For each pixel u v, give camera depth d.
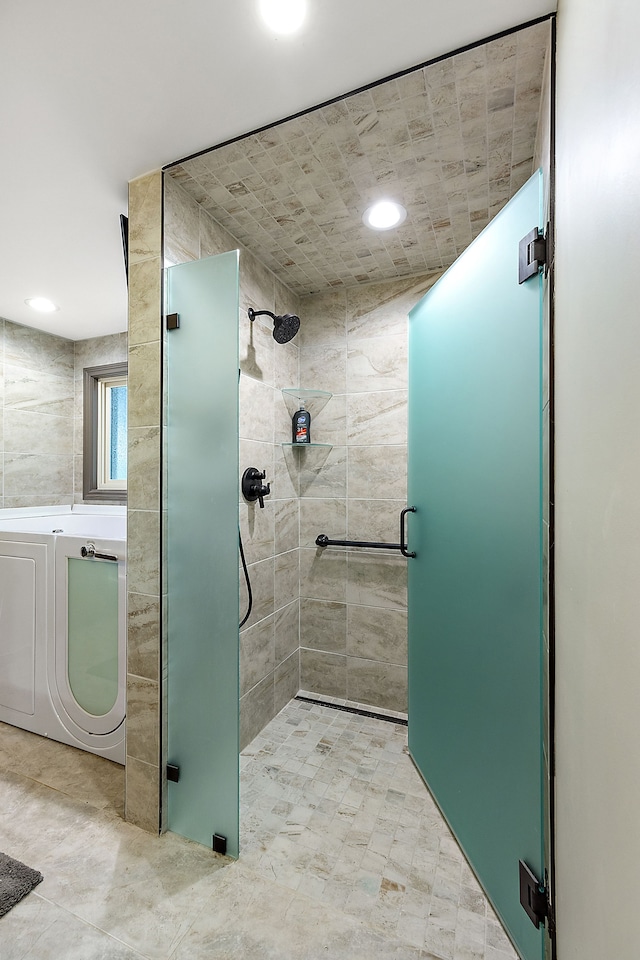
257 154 1.26
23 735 1.92
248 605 1.76
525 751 1.00
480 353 1.21
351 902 1.11
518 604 1.04
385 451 2.08
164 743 1.34
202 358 1.28
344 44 0.93
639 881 0.40
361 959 0.97
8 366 2.63
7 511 2.59
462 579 1.31
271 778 1.60
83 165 1.31
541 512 0.96
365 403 2.12
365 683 2.13
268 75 1.00
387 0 0.83
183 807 1.32
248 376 1.79
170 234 1.36
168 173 1.34
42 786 1.57
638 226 0.41
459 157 1.27
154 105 1.08
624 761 0.45
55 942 1.00
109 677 1.73
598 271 0.55
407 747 1.79
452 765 1.36
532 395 0.99
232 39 0.91
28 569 1.93
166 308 1.34
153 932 1.03
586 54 0.60
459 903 1.11
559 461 0.82
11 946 1.00
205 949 0.99
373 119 1.13
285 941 1.01
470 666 1.26
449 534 1.39
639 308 0.41
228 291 1.23
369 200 1.48
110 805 1.46
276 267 1.95
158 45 0.92
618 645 0.47
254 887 1.15
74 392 3.02
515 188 1.42
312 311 2.23
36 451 2.78
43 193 1.45
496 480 1.14
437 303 1.48
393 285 2.07
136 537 1.37
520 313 1.03
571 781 0.69
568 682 0.72
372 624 2.11
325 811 1.44
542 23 0.87
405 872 1.20
